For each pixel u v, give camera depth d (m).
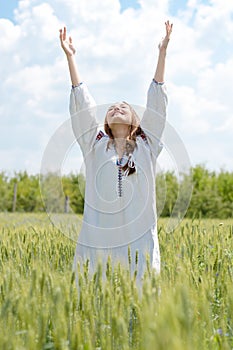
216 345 3.52
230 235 7.25
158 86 5.50
